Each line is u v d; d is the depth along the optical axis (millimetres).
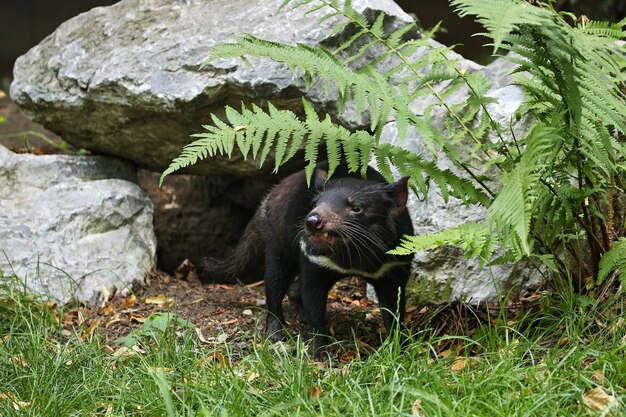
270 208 4621
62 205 5109
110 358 3736
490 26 2775
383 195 4004
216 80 4633
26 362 3650
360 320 4602
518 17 2814
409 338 3518
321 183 4117
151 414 3143
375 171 4355
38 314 4293
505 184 3156
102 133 5301
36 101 5273
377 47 4809
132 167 5660
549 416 2803
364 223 3957
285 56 3402
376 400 2979
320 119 4703
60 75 5145
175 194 6254
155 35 4984
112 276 5004
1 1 10758
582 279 3945
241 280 5590
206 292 5125
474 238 3408
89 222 5105
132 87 4797
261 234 4703
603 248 3713
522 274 4445
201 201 6230
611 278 3717
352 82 3398
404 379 3084
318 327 4219
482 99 3676
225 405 3061
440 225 4535
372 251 4047
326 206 3877
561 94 3387
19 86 5359
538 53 3330
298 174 4602
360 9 4691
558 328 3688
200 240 6188
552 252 3744
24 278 4793
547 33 3180
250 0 5000
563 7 7145
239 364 3568
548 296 3867
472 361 3406
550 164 3508
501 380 3074
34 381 3396
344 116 4695
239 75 4594
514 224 2867
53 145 6352
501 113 4422
